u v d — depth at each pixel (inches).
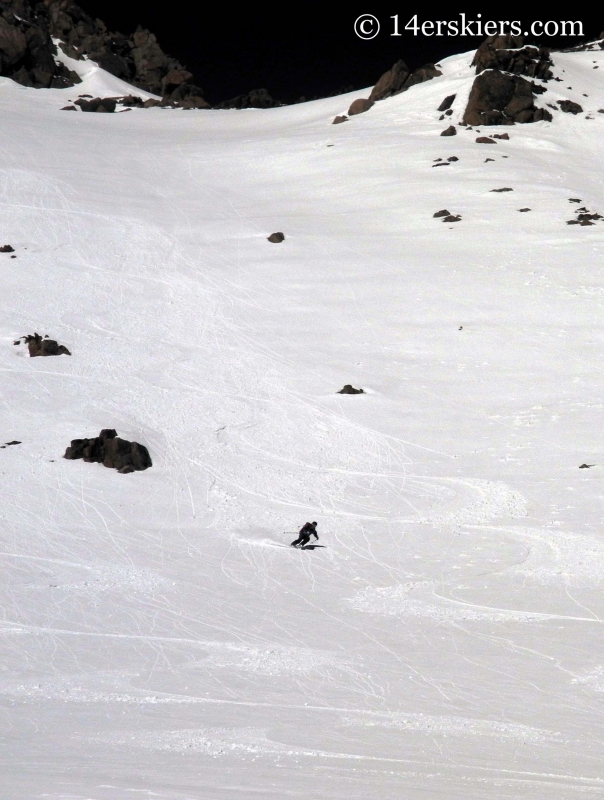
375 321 1905.8
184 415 1556.3
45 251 2351.1
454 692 589.9
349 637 744.3
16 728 487.5
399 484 1278.3
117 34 5866.1
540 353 1692.9
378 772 398.6
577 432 1375.5
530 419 1444.4
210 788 345.4
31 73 5088.6
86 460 1380.4
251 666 662.5
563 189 2682.1
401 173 2935.5
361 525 1142.3
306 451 1421.0
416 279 2086.6
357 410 1547.7
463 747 461.7
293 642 734.5
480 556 991.6
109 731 480.1
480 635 739.4
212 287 2138.3
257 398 1617.9
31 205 2679.6
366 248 2313.0
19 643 739.4
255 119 4485.7
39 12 5738.2
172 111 4808.1
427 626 770.8
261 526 1156.5
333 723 510.6
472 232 2354.8
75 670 657.6
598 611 797.2
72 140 3619.6
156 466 1385.3
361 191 2810.0
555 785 388.8
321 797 337.7
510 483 1229.1
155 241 2439.7
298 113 4458.7
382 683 611.8
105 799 313.1
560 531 1048.8
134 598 885.8
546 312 1856.5
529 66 3772.1
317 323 1921.8
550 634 737.0
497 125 3437.5
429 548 1035.9
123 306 2048.5
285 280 2150.6
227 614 826.2
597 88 3774.6
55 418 1530.5
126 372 1734.7
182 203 2829.7
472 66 3964.1
